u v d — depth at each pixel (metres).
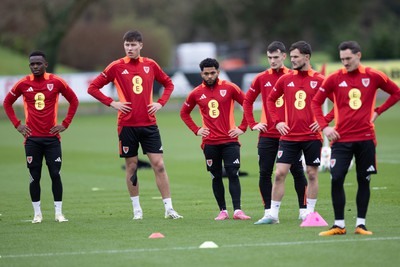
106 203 53.12
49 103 44.16
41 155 44.53
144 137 44.84
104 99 44.69
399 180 61.12
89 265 31.78
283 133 40.88
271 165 43.78
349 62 36.38
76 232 40.16
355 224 40.78
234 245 35.19
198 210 48.66
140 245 35.84
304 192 43.50
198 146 94.81
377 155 80.56
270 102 41.84
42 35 182.50
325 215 44.78
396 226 39.94
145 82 44.75
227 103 44.62
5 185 65.00
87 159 84.06
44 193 59.72
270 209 42.19
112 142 102.38
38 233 40.09
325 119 40.62
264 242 35.78
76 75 148.25
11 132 120.12
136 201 45.25
